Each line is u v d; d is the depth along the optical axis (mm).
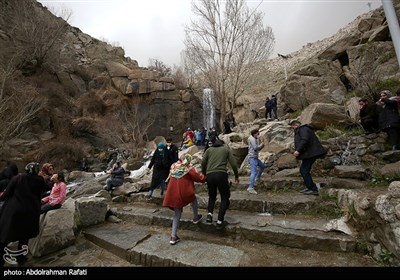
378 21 10633
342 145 5480
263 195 4574
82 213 4297
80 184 9234
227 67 18062
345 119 6824
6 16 21000
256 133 5145
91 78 24922
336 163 5332
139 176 9016
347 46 11016
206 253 3094
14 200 3240
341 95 9266
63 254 3535
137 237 3721
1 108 13289
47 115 18672
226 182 3645
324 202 3799
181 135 23875
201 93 25109
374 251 2727
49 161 15266
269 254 3025
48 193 5621
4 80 14133
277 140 6605
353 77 9008
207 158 3836
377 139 5188
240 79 18688
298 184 4719
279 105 12922
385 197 2686
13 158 14070
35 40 20344
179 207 3406
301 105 10406
